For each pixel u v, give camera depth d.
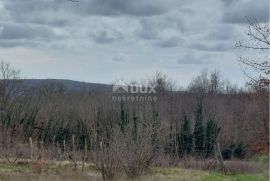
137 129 30.33
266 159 26.84
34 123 54.69
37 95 62.81
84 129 50.47
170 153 42.78
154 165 33.38
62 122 53.97
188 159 42.16
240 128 51.66
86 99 61.06
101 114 52.25
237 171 34.72
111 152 27.45
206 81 75.94
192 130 51.31
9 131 48.12
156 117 45.81
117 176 27.25
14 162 33.19
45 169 30.25
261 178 25.47
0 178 25.38
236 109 55.91
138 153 27.88
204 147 49.38
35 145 43.34
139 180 26.92
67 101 60.78
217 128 50.72
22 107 56.75
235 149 48.81
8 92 59.50
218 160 40.44
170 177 29.17
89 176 28.16
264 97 17.81
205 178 29.52
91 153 34.28
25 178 25.59
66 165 32.09
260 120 19.59
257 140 19.61
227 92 67.44
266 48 15.45
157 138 33.41
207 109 59.34
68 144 47.19
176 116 54.19
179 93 65.31
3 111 54.66
